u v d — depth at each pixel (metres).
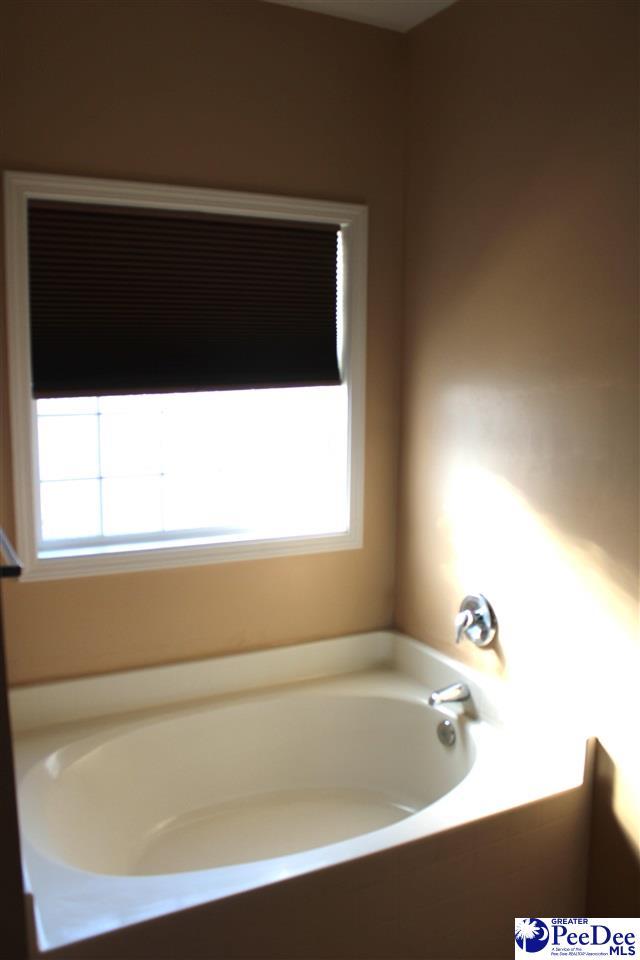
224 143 2.64
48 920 1.72
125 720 2.62
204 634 2.81
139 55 2.50
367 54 2.85
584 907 2.35
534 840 2.20
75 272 2.50
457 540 2.79
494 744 2.49
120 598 2.67
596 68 2.15
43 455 2.74
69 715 2.61
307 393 3.11
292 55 2.72
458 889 2.08
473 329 2.66
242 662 2.86
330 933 1.91
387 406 3.05
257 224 2.75
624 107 2.08
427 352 2.90
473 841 2.09
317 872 1.87
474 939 2.13
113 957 1.70
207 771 2.71
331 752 2.86
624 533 2.14
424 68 2.83
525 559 2.49
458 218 2.70
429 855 2.02
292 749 2.83
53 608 2.58
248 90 2.66
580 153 2.21
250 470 3.05
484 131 2.57
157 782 2.62
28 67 2.36
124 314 2.58
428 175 2.84
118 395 2.58
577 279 2.24
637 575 2.11
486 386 2.61
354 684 2.94
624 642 2.16
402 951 2.01
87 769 2.44
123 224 2.54
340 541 3.00
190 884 1.83
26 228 2.40
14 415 2.44
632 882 2.19
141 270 2.59
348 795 2.83
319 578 2.99
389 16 2.78
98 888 1.83
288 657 2.94
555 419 2.34
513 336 2.49
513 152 2.45
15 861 1.59
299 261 2.84
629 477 2.12
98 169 2.48
